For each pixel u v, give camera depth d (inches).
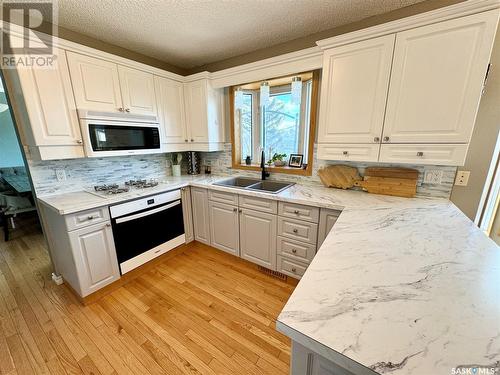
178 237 100.4
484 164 60.5
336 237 42.4
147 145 91.1
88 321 64.9
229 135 113.2
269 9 64.7
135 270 85.3
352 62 63.4
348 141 68.4
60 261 77.2
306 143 100.0
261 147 115.1
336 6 63.9
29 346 57.2
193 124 108.4
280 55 82.8
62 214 62.0
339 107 67.9
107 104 78.2
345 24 73.6
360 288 27.7
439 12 49.9
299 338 21.7
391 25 55.6
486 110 57.8
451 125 54.1
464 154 53.9
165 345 57.5
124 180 99.0
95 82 74.3
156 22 70.9
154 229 89.0
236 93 103.3
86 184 85.9
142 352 55.6
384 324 22.2
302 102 98.3
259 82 96.4
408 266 32.5
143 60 98.9
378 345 20.0
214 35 80.3
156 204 87.7
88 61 72.1
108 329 62.2
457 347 19.6
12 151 149.8
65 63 67.0
